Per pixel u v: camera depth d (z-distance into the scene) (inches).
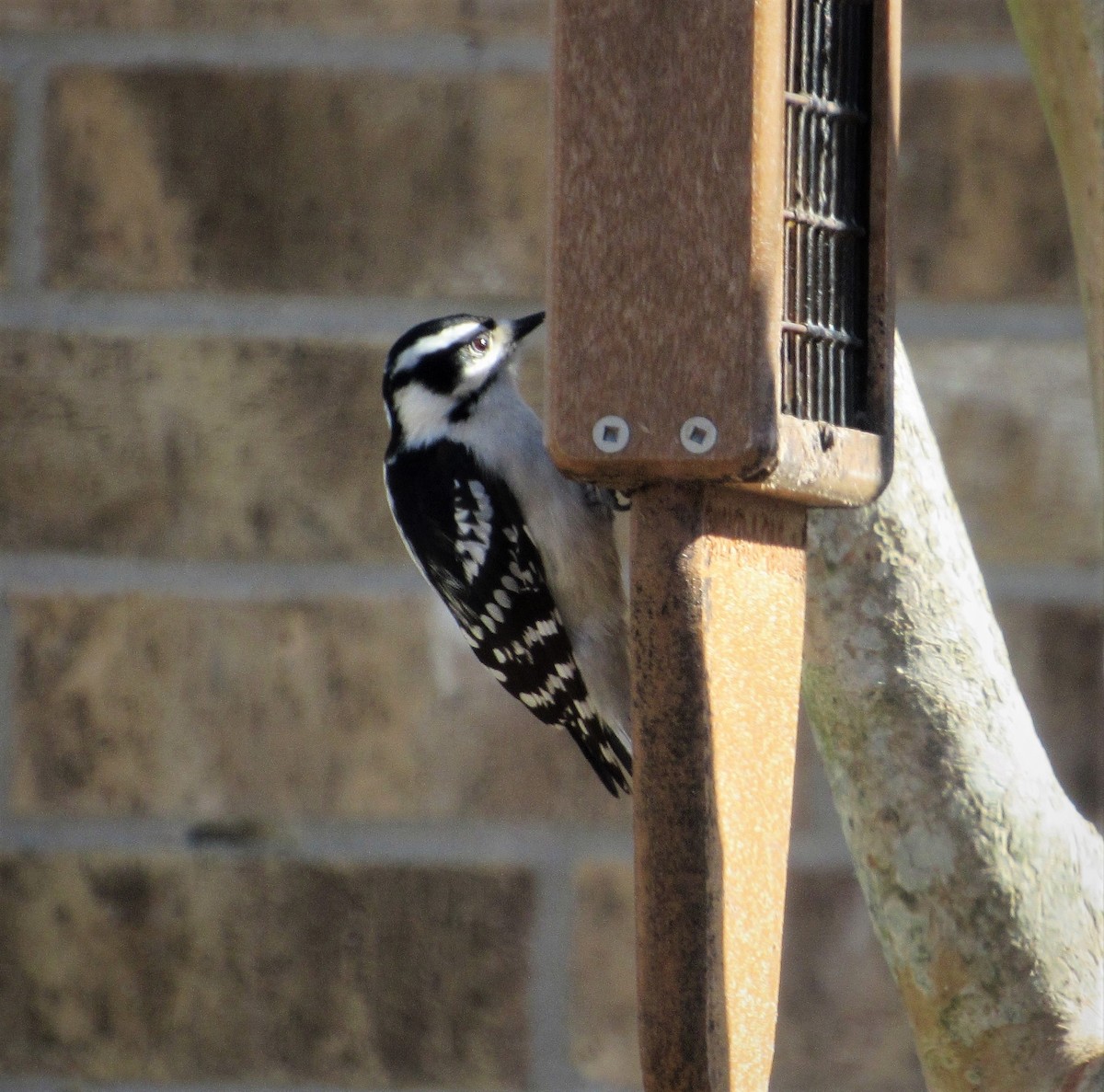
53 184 305.4
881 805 167.3
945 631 170.7
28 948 298.8
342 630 297.9
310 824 297.6
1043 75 167.0
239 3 306.3
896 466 173.3
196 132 305.4
